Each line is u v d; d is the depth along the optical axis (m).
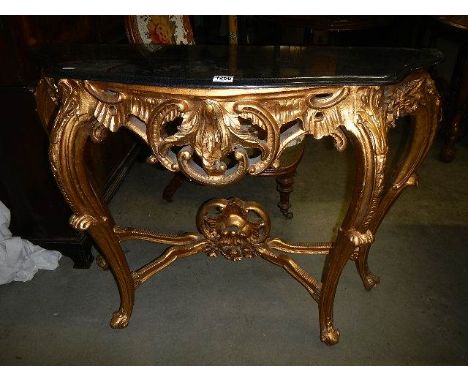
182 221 1.59
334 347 1.09
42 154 1.15
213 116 0.71
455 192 1.72
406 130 2.26
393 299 1.22
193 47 0.89
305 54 0.82
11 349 1.09
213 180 0.79
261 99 0.71
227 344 1.10
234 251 1.15
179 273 1.34
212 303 1.23
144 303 1.23
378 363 1.04
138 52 0.85
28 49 0.97
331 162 1.98
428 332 1.12
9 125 1.10
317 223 1.56
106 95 0.75
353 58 0.78
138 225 1.57
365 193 0.80
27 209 1.26
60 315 1.19
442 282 1.28
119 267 1.03
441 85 2.02
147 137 0.77
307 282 1.11
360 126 0.72
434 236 1.47
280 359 1.06
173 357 1.07
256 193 1.75
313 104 0.71
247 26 2.56
